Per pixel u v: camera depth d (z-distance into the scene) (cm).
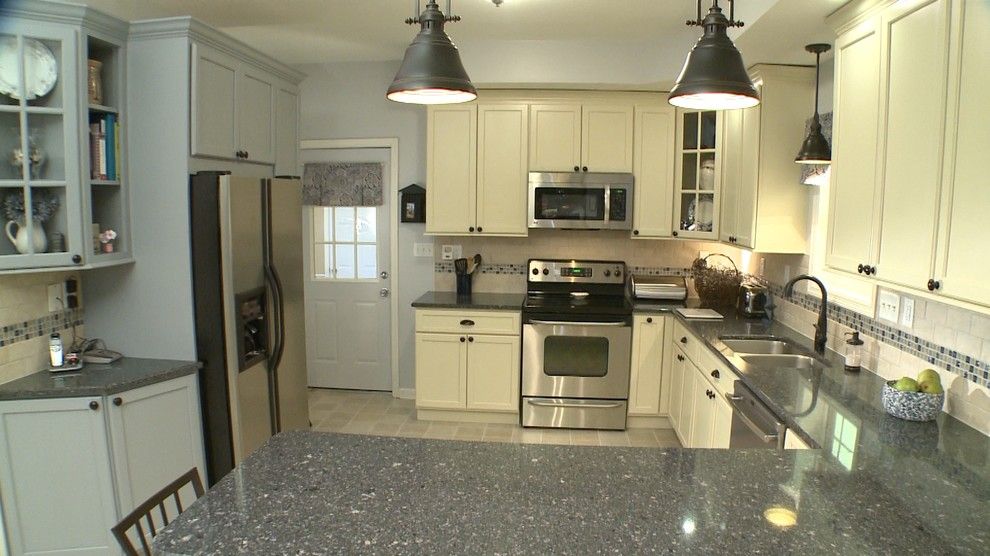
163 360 285
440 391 417
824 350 288
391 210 462
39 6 237
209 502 138
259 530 126
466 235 439
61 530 248
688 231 408
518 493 143
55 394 239
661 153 412
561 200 416
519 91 412
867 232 203
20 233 245
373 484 147
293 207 338
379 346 480
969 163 150
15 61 240
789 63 308
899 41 183
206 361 285
